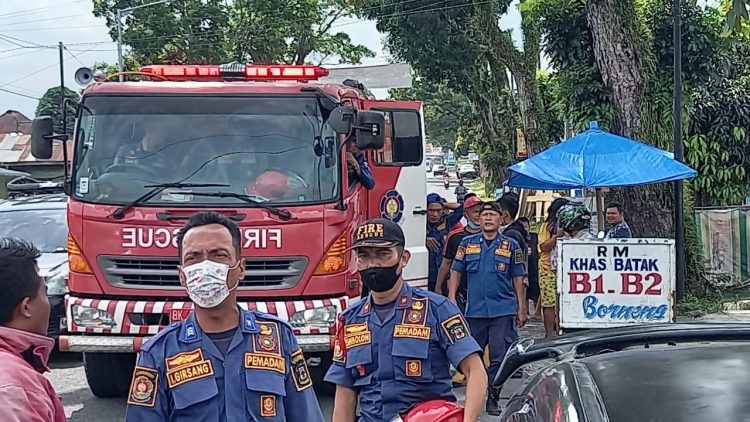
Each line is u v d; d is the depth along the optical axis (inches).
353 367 166.2
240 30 1528.1
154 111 301.3
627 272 338.6
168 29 1491.1
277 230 288.5
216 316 134.6
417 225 374.0
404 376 162.9
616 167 359.9
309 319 287.0
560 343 137.3
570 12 565.0
